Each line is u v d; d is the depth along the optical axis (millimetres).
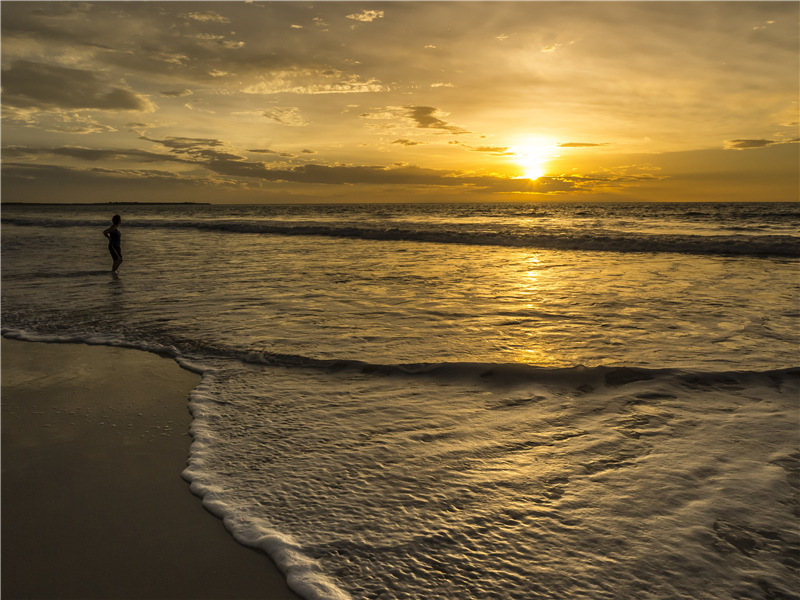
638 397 4418
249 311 8094
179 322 7441
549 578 2314
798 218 41219
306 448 3641
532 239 19750
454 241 21734
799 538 2539
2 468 3488
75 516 2943
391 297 9133
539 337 6391
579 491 3012
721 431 3738
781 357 5410
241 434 3885
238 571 2471
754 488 2980
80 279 11562
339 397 4590
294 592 2312
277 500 3014
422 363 5352
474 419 4066
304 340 6379
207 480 3250
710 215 49500
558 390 4629
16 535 2785
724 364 5191
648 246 17750
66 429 4070
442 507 2893
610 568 2363
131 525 2852
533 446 3594
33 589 2391
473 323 7152
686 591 2211
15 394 4840
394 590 2281
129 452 3686
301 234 26844
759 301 8516
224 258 15664
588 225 33375
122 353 6113
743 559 2402
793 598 2156
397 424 4004
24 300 9164
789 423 3834
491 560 2445
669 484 3055
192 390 4875
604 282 10664
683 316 7438
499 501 2932
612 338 6289
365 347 6027
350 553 2535
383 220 45031
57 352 6172
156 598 2314
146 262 14781
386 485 3131
